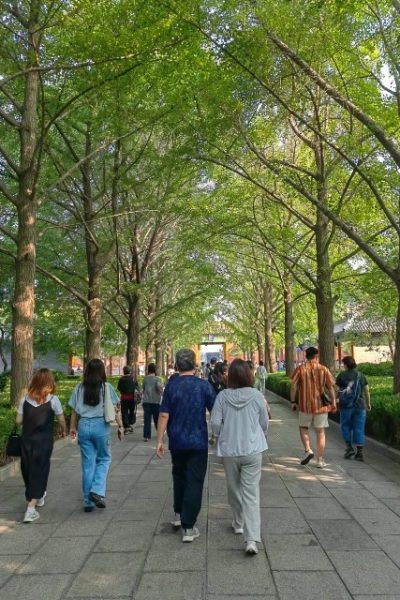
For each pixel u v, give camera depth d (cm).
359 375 934
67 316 2062
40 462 593
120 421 654
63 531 540
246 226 1753
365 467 859
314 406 862
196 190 1812
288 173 1348
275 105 1245
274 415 1778
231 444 487
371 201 1318
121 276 2264
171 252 2556
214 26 930
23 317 1068
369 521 559
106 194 1758
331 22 1014
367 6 1077
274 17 938
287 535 513
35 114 1166
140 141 1691
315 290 1536
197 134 1280
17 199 1147
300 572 421
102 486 618
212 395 522
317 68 1130
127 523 566
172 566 438
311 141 1469
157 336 3192
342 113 1379
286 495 675
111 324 2739
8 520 585
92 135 1460
